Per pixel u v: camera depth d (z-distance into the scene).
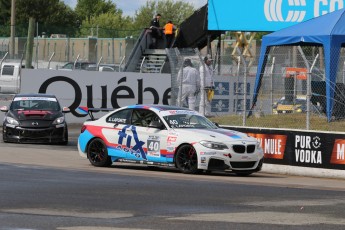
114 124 27.94
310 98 30.70
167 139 26.41
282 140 28.86
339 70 38.41
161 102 53.53
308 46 37.12
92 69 60.81
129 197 19.50
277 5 51.94
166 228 14.85
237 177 26.34
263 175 28.11
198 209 17.58
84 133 28.70
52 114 37.62
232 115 36.03
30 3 135.75
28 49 52.53
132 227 14.91
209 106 38.41
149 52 60.72
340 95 32.41
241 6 52.81
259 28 52.44
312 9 51.06
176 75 40.03
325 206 18.61
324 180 26.84
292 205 18.66
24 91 49.16
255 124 32.38
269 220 16.08
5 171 25.38
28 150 34.12
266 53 35.31
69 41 67.38
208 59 39.53
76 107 50.66
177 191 21.00
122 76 52.22
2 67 56.81
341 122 31.88
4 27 90.12
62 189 20.88
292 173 28.48
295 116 33.06
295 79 32.41
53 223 15.34
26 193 19.89
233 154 25.64
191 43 58.88
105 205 17.98
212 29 53.78
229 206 18.20
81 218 16.00
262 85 34.81
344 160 27.19
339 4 50.47
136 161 27.23
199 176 25.67
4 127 37.25
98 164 28.23
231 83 44.47
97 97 51.38
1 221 15.54
